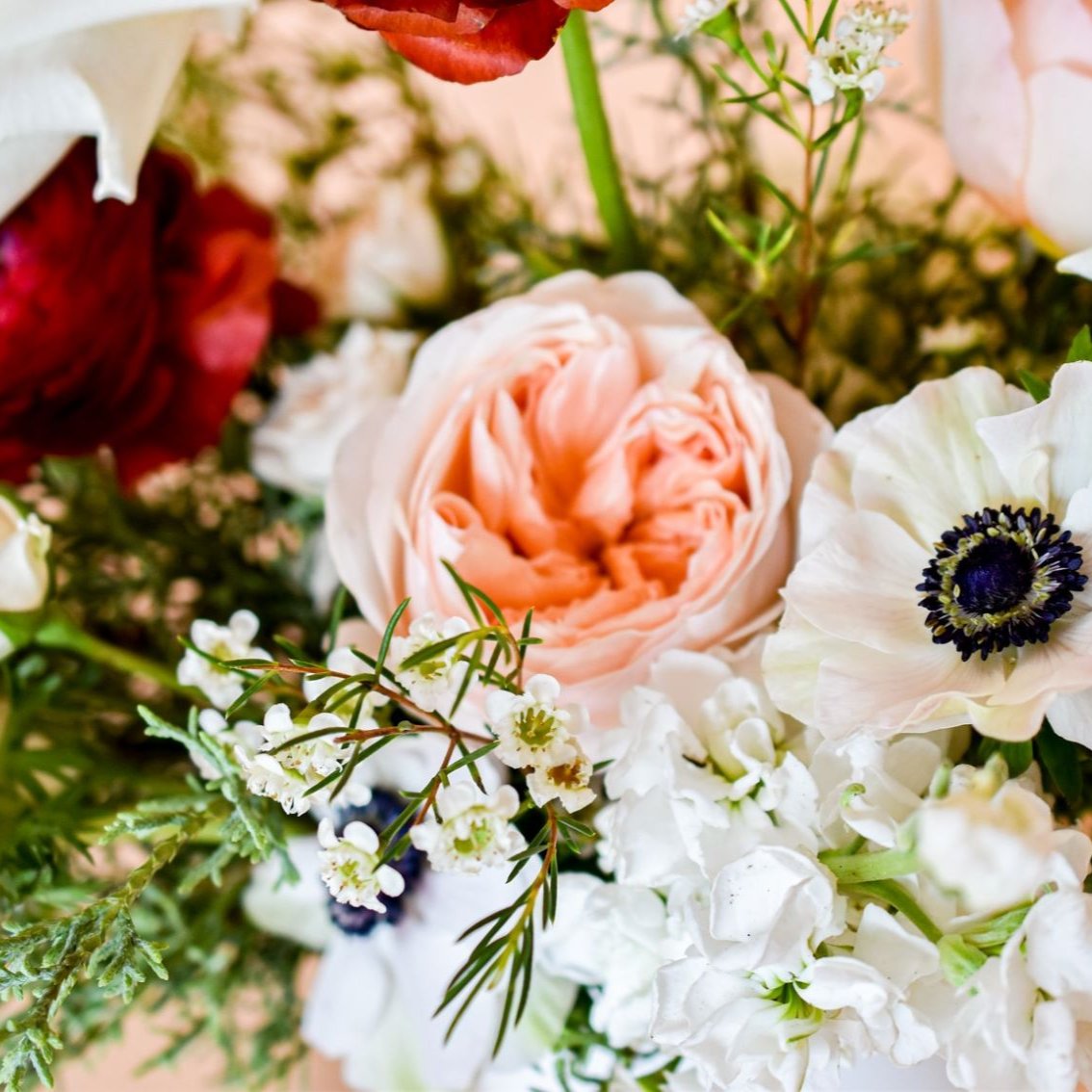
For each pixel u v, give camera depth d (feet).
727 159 1.70
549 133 2.06
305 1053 1.73
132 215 1.57
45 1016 1.26
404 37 1.30
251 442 1.78
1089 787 1.37
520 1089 1.54
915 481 1.30
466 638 1.22
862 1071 1.26
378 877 1.22
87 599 1.73
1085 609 1.26
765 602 1.43
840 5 1.69
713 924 1.22
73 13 1.37
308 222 1.87
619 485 1.46
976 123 1.44
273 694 1.41
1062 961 1.16
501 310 1.48
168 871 1.67
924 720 1.23
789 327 1.65
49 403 1.59
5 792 1.51
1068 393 1.24
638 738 1.32
